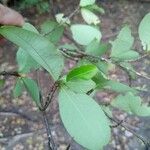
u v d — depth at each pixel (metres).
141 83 0.99
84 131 0.15
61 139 0.94
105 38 1.24
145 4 1.41
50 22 0.25
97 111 0.16
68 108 0.16
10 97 1.08
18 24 0.20
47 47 0.17
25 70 0.21
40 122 1.02
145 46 0.20
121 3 1.42
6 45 1.23
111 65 0.22
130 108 0.22
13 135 0.99
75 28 0.23
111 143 0.91
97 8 0.24
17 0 1.30
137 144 0.91
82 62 0.22
